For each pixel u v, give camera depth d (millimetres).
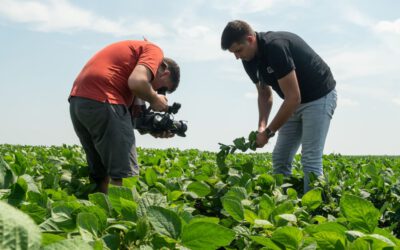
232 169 4660
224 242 1441
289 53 5094
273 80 5547
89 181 4895
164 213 1469
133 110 4785
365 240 1403
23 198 2100
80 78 4434
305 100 5430
